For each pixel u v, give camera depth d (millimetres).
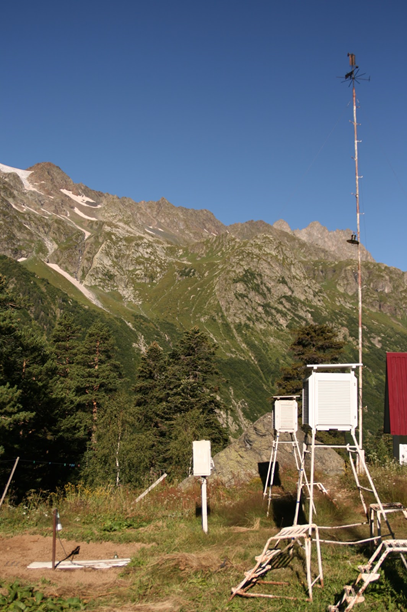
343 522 12312
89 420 42500
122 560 9703
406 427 26625
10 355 31188
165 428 43219
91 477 31938
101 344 54438
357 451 9641
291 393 41938
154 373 50344
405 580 8047
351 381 9750
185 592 8031
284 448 18719
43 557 9906
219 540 11109
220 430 43719
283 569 8961
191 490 16750
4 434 27172
